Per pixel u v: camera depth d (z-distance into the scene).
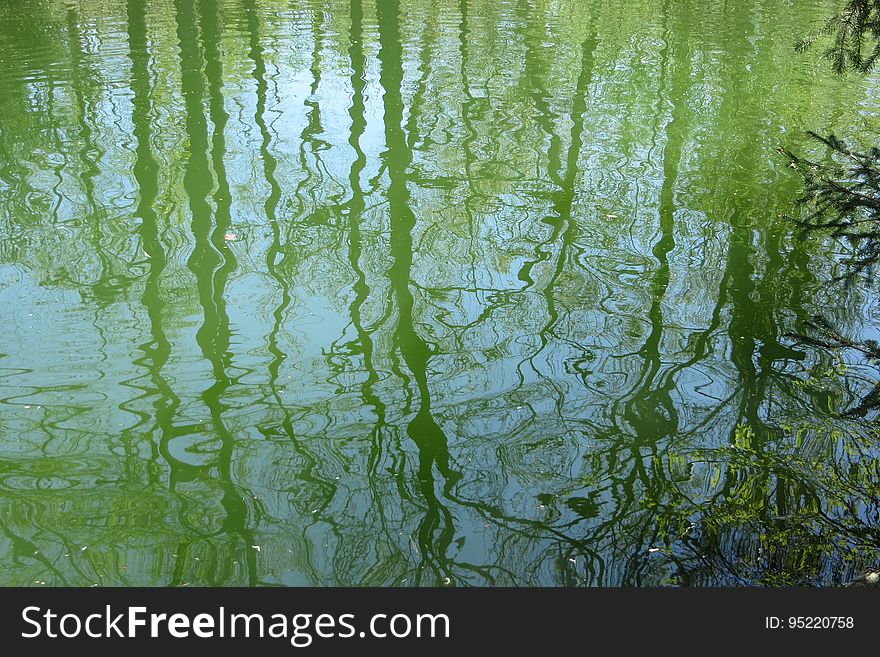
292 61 19.28
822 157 13.51
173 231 11.41
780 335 8.81
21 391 7.95
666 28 22.58
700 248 10.80
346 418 7.62
